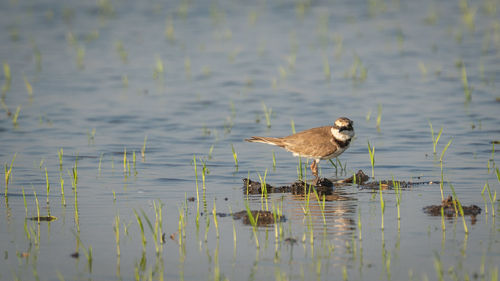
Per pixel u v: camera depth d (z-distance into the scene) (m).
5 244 11.39
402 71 28.89
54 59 32.66
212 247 11.20
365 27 38.72
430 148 18.28
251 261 10.58
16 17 43.09
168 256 10.88
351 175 16.09
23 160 17.48
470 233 11.50
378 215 12.71
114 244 11.45
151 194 14.49
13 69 30.59
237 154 18.30
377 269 10.17
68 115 22.86
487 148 17.94
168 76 29.23
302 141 15.72
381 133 20.12
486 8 42.78
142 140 19.81
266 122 21.81
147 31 39.09
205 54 33.41
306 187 14.86
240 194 14.47
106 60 32.53
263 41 35.84
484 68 28.52
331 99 24.70
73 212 13.20
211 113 23.17
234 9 45.06
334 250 10.95
